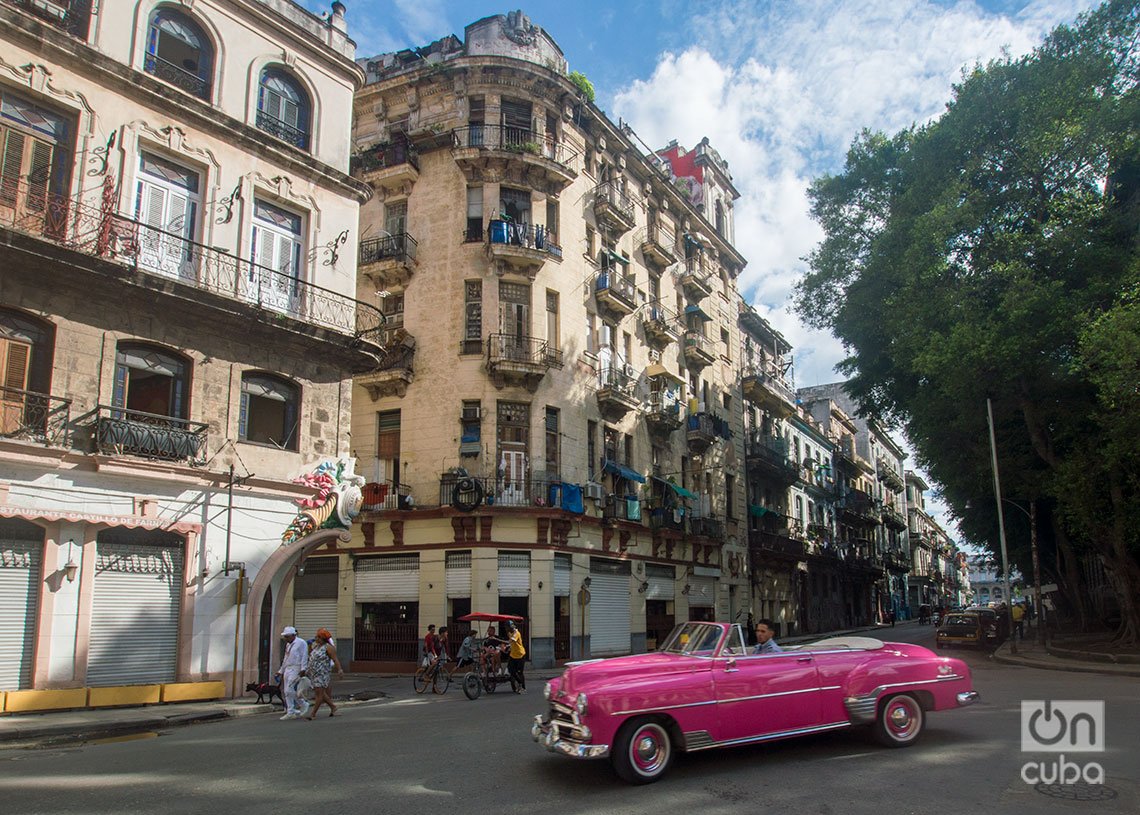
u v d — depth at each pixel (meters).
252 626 16.28
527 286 28.03
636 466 31.92
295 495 17.42
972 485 28.33
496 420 26.45
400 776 7.89
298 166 18.69
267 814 6.58
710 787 7.19
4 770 8.88
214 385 16.34
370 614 26.16
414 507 25.88
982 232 23.08
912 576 85.44
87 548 14.12
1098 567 39.47
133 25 16.27
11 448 13.13
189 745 10.38
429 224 28.33
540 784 7.45
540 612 25.09
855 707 8.62
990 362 20.55
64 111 15.04
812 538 49.50
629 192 34.47
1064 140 21.03
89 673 13.97
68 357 14.24
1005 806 6.39
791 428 51.03
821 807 6.46
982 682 15.59
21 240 13.20
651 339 34.62
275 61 18.84
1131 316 16.81
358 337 18.61
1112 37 21.80
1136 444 18.25
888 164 27.58
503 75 28.72
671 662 8.20
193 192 16.95
